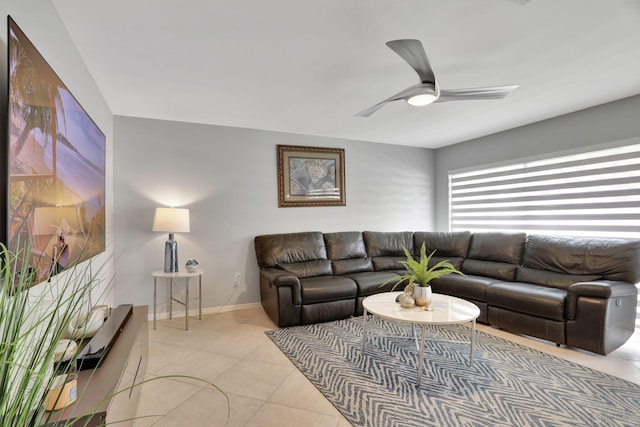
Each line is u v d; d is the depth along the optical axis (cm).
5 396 59
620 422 182
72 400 111
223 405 201
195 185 391
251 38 206
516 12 184
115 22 187
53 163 144
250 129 423
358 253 454
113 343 165
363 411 194
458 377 234
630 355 271
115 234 353
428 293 260
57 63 176
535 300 296
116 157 354
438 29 199
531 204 412
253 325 350
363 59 236
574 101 329
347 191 488
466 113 366
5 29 120
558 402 201
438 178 554
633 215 319
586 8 181
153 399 207
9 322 61
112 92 290
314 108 342
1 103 115
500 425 180
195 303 392
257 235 424
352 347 290
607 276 304
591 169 352
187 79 265
